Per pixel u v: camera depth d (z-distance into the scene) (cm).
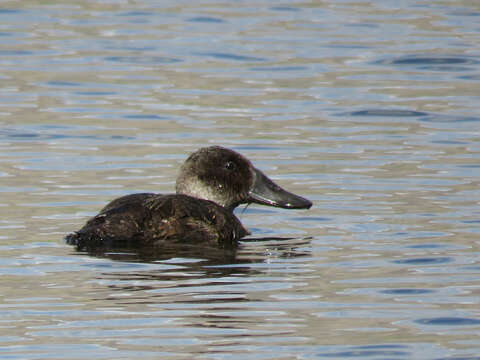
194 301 960
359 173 1550
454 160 1623
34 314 923
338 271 1067
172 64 2295
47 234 1202
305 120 1886
